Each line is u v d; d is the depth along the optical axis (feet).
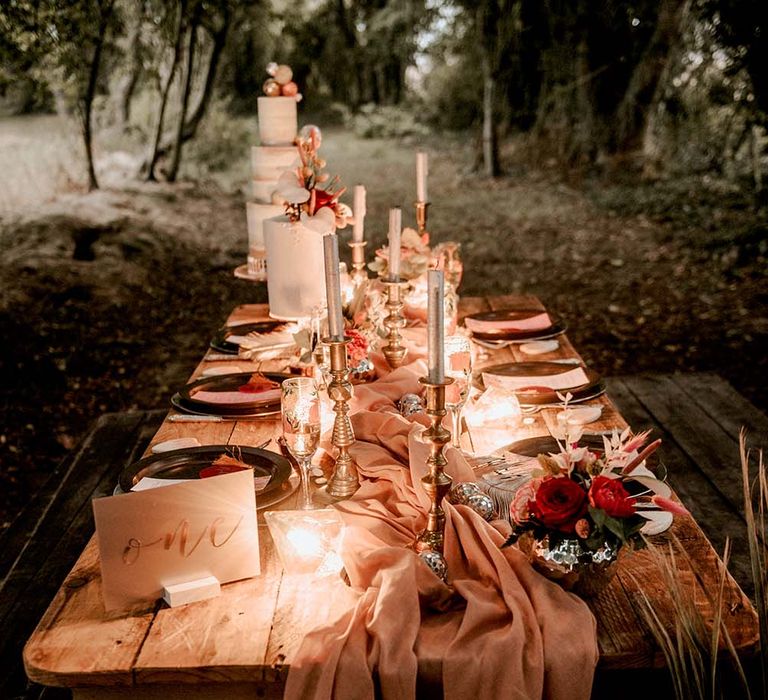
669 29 29.12
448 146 39.06
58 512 10.43
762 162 27.32
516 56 32.45
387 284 8.51
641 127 31.60
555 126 33.19
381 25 39.06
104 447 12.29
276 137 10.96
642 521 4.89
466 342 6.93
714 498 10.30
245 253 25.64
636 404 13.26
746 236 24.36
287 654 4.80
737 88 26.37
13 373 18.15
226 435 7.84
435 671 4.74
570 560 5.06
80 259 23.58
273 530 5.58
